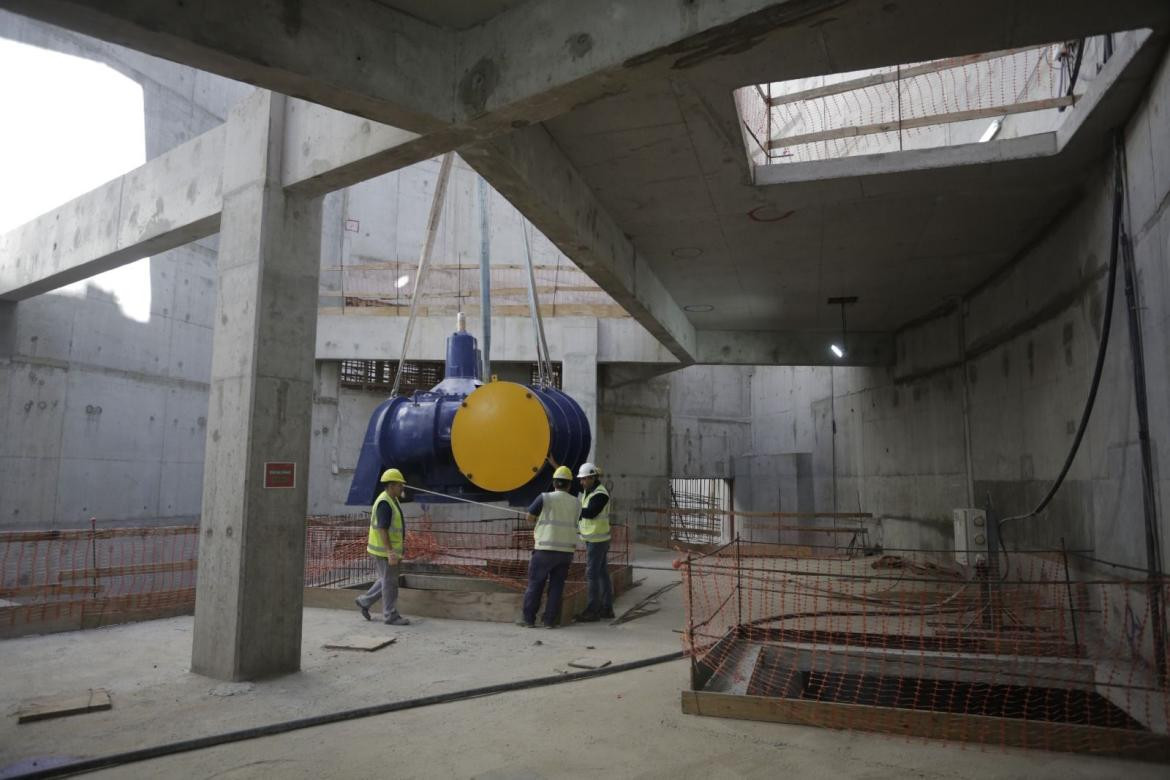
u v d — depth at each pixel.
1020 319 9.70
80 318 11.77
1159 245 5.54
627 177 7.47
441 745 4.52
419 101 4.64
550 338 15.61
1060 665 5.89
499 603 8.36
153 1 3.59
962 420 11.97
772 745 4.57
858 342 14.90
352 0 4.38
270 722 4.84
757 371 22.48
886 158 7.30
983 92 9.22
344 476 17.08
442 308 16.30
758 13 3.81
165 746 4.36
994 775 4.14
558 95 4.51
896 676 6.24
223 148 6.85
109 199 8.46
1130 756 4.41
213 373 6.34
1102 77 5.82
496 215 21.02
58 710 4.93
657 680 6.02
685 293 12.04
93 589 8.70
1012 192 7.70
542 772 4.12
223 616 5.91
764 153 8.55
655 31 4.10
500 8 4.63
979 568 8.08
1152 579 5.60
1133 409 6.21
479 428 7.58
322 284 18.61
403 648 6.96
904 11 4.60
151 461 12.84
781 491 19.22
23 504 10.88
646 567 13.36
